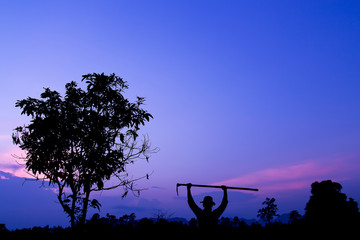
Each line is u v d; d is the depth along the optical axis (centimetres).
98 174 941
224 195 435
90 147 977
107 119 1006
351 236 962
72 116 993
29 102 970
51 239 966
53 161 941
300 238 1012
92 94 1002
